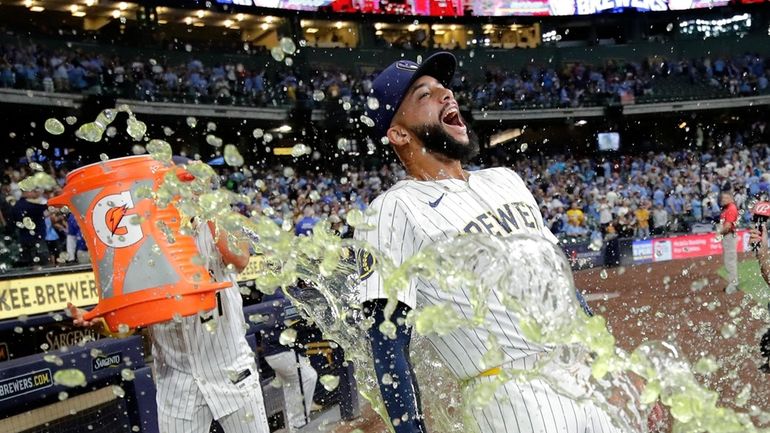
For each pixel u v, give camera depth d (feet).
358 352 7.09
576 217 70.13
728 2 98.58
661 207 71.36
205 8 77.92
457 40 98.22
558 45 100.17
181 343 9.73
